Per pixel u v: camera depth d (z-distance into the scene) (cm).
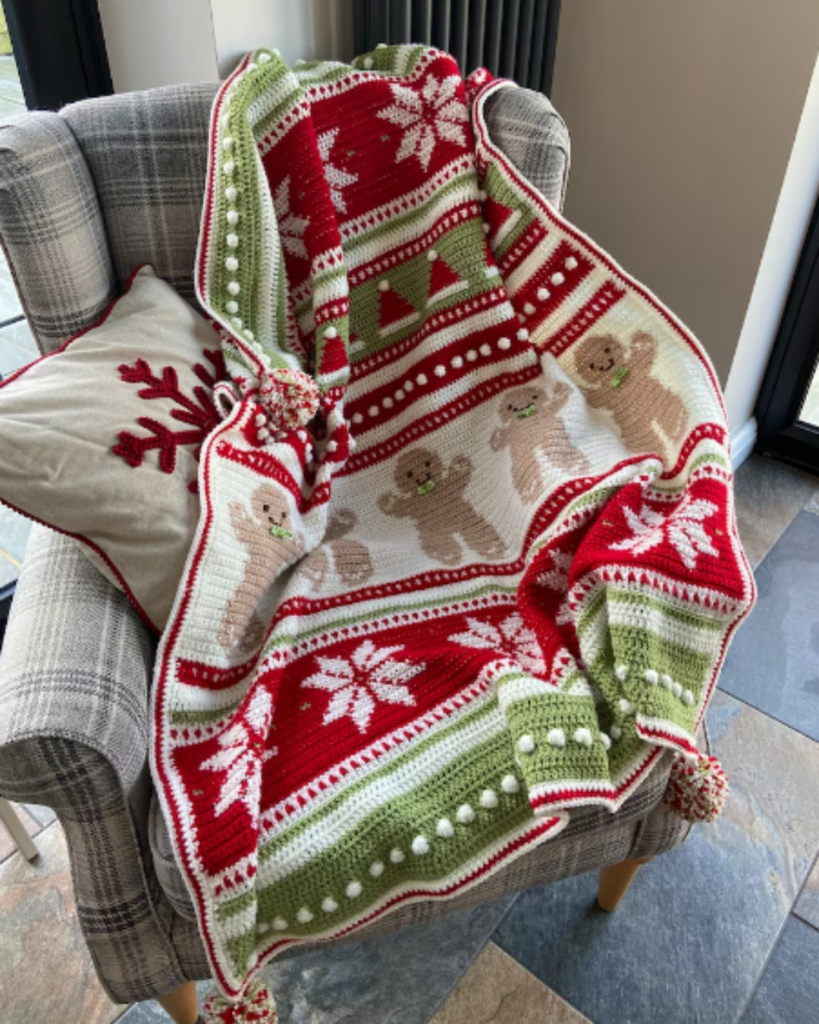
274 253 109
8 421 90
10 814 122
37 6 127
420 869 83
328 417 111
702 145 158
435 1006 113
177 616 90
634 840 98
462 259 115
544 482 107
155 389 99
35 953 117
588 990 115
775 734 146
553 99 174
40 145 100
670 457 104
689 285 173
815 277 176
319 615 104
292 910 81
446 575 110
